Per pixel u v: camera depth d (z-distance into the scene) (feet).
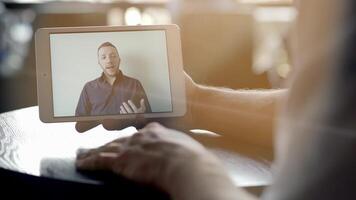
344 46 1.48
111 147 2.37
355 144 1.49
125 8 10.41
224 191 1.80
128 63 3.12
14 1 10.86
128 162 2.15
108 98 3.10
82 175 2.32
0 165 2.51
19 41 11.74
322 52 1.52
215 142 3.16
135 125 3.12
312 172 1.54
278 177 1.64
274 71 8.17
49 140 3.00
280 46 9.78
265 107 3.14
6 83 11.03
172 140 2.15
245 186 2.29
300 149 1.57
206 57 6.14
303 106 1.57
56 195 2.34
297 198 1.56
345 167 1.51
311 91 1.55
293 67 1.66
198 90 3.50
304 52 1.58
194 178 1.86
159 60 3.14
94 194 2.22
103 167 2.31
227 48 6.26
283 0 10.61
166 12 10.43
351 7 1.47
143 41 3.13
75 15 9.09
